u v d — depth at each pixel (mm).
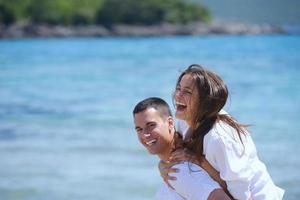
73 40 146500
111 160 19750
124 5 181000
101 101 35938
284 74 47250
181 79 5258
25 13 170500
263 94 35438
